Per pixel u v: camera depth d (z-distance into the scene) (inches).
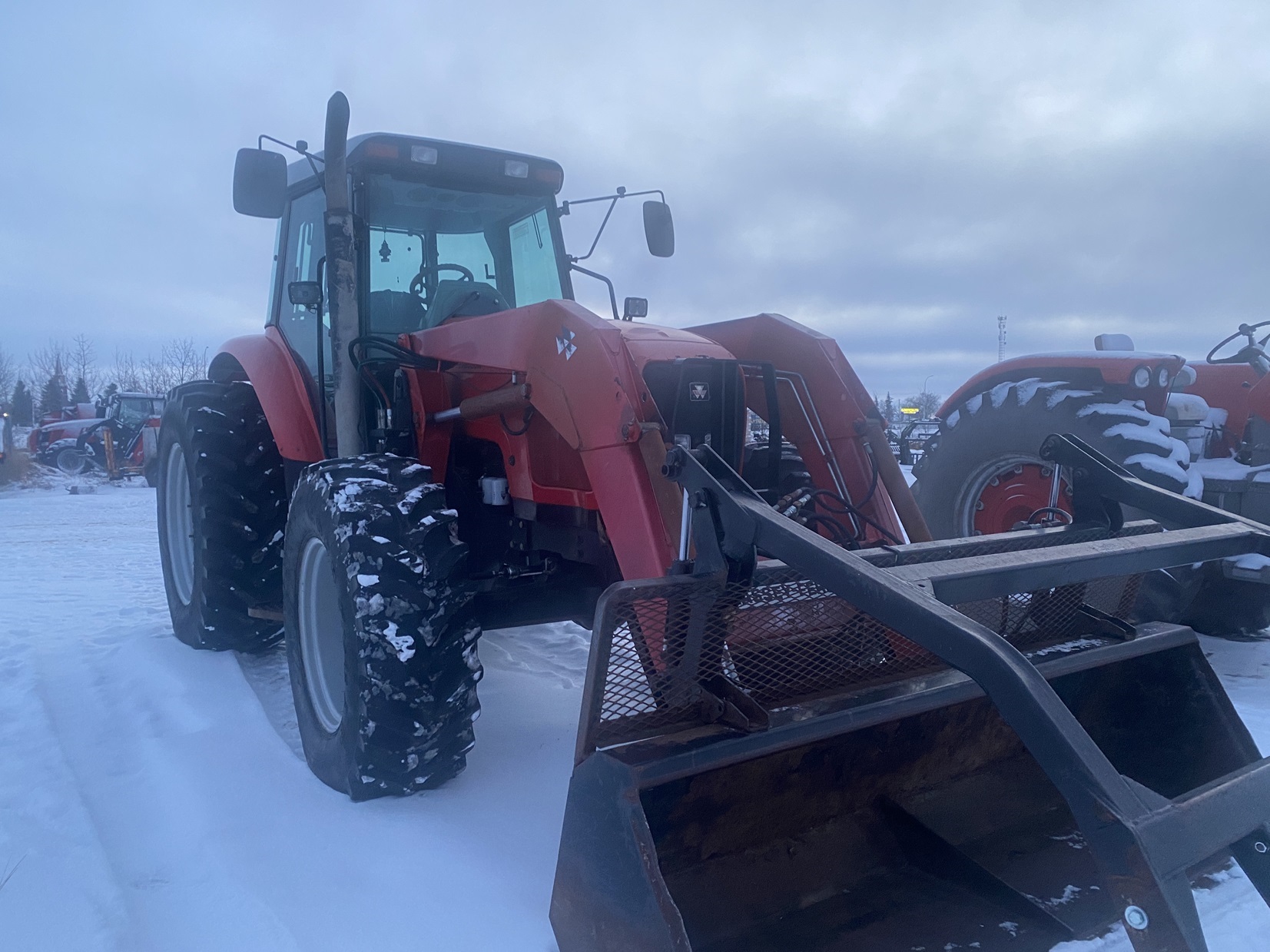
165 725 130.3
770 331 131.5
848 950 76.0
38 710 136.5
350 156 140.2
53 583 255.6
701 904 78.4
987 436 181.0
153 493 589.9
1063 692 100.8
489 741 122.6
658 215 159.8
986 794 99.9
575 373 102.9
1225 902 80.4
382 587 99.5
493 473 134.5
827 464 125.3
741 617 80.3
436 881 86.7
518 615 126.6
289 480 156.9
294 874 87.9
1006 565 76.5
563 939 72.2
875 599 67.1
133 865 91.7
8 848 93.3
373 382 130.9
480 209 154.8
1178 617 160.4
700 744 70.8
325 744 108.7
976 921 79.9
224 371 181.9
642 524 94.3
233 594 155.6
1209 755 96.4
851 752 88.8
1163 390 168.9
